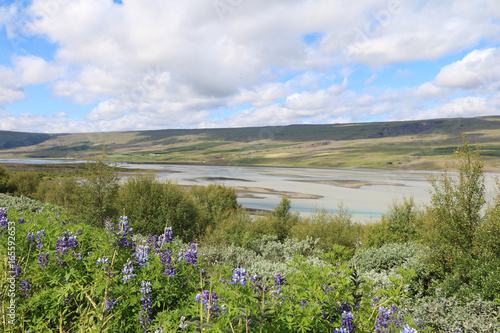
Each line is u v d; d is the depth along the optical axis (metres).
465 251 5.23
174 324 2.08
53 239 3.29
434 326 3.97
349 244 9.32
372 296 2.49
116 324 2.17
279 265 5.52
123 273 2.53
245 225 11.12
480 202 5.23
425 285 5.48
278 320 1.97
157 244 3.20
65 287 2.40
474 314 3.98
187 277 2.74
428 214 5.95
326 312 2.13
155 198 9.48
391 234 8.92
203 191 14.83
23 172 18.09
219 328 1.74
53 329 2.27
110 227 2.93
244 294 1.95
